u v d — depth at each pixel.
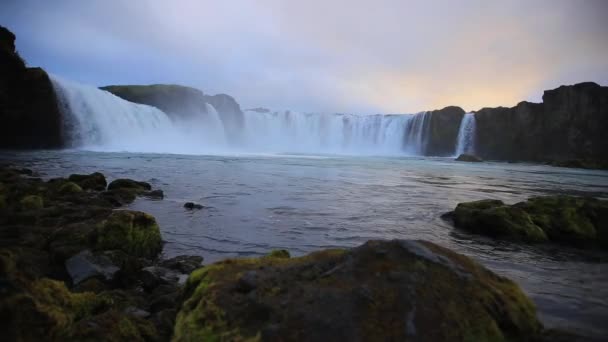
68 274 5.80
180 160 33.34
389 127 79.88
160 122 54.22
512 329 3.34
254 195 15.24
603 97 64.12
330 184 20.25
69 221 9.02
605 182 28.55
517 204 11.73
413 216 12.16
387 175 27.72
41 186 13.16
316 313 3.08
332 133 83.25
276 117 84.44
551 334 3.76
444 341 2.94
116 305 4.43
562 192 20.59
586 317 4.81
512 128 69.75
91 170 22.30
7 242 7.00
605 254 8.68
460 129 74.06
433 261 3.59
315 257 4.14
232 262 4.21
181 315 3.55
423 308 3.11
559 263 7.79
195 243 8.30
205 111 70.00
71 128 40.47
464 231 10.41
